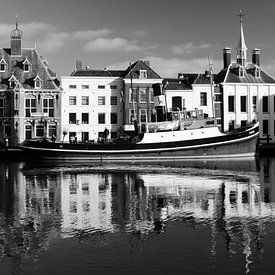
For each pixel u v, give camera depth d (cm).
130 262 1438
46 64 7662
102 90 7169
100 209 2295
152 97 7175
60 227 1895
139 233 1784
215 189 2969
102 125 7162
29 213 2198
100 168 4528
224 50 7906
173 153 5550
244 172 4031
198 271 1359
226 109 7444
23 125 6712
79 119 7088
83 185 3216
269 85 7594
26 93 6744
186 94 7319
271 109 7594
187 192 2848
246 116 7506
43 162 5409
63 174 3959
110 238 1711
